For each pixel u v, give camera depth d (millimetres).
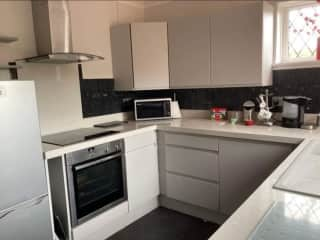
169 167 2795
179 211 2879
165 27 2980
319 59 2430
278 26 2660
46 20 2309
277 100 2660
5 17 2244
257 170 2238
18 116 1677
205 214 2686
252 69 2492
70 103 2719
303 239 757
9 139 1640
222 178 2445
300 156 1547
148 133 2746
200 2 3047
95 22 2928
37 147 1790
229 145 2355
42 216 1853
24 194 1738
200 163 2562
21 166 1710
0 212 1627
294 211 922
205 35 2729
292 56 2686
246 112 2734
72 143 2131
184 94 3305
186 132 2586
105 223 2369
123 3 3236
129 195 2596
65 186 2070
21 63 2320
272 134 2123
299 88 2543
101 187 2371
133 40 2938
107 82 3094
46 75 2506
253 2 2494
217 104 3068
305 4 2531
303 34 2596
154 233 2482
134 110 3291
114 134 2428
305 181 1180
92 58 2469
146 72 2996
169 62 3035
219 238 768
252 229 812
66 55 2225
